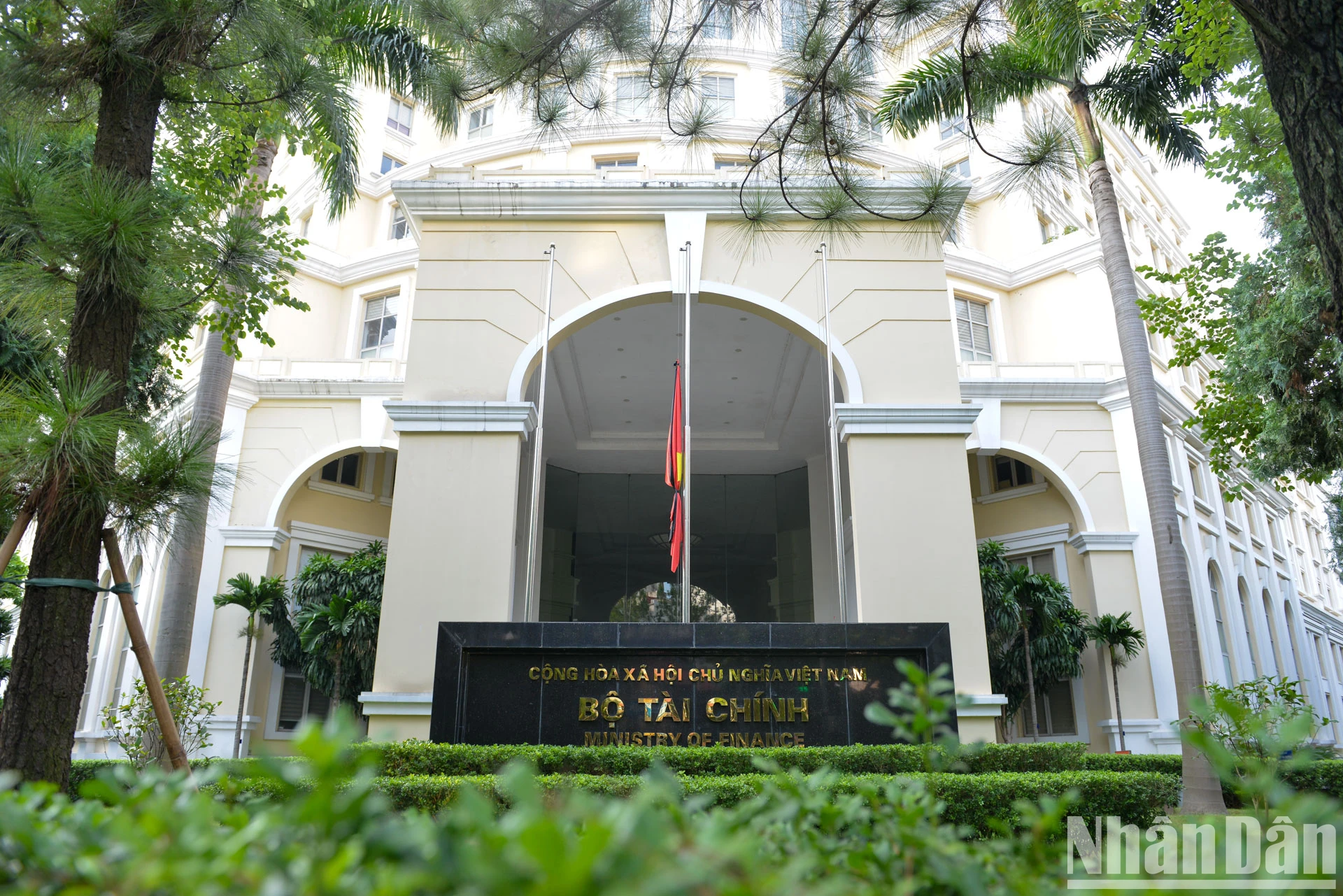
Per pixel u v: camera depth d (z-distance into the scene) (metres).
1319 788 11.03
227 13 6.54
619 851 0.96
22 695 5.64
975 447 20.02
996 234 25.70
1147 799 8.41
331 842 1.21
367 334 23.78
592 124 7.96
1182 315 14.09
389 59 13.65
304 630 17.05
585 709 10.18
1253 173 12.63
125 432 5.65
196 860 1.17
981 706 11.48
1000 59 7.25
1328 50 4.35
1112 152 29.09
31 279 5.95
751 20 7.05
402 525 12.21
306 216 25.25
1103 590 19.38
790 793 1.89
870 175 9.38
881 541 12.32
